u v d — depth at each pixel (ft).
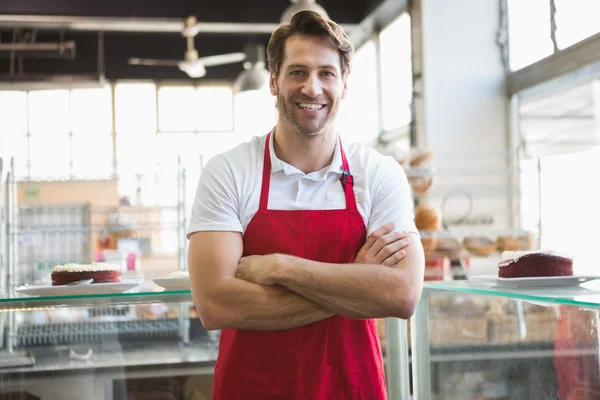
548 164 15.29
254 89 19.67
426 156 11.78
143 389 5.61
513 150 15.87
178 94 31.22
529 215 15.81
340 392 4.60
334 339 4.58
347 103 27.20
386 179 4.82
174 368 5.69
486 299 4.53
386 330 5.38
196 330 5.76
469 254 11.19
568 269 4.79
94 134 30.55
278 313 4.38
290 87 4.49
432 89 17.53
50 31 27.14
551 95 15.78
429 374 5.07
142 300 4.81
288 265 4.34
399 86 21.57
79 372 5.43
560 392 3.88
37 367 5.33
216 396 4.71
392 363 5.35
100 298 4.75
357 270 4.32
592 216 13.91
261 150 4.81
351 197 4.73
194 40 28.19
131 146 30.83
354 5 22.56
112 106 30.76
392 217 4.73
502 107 17.49
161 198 19.62
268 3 21.42
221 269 4.47
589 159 14.10
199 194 4.70
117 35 28.02
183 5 20.90
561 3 14.73
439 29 17.63
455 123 17.47
